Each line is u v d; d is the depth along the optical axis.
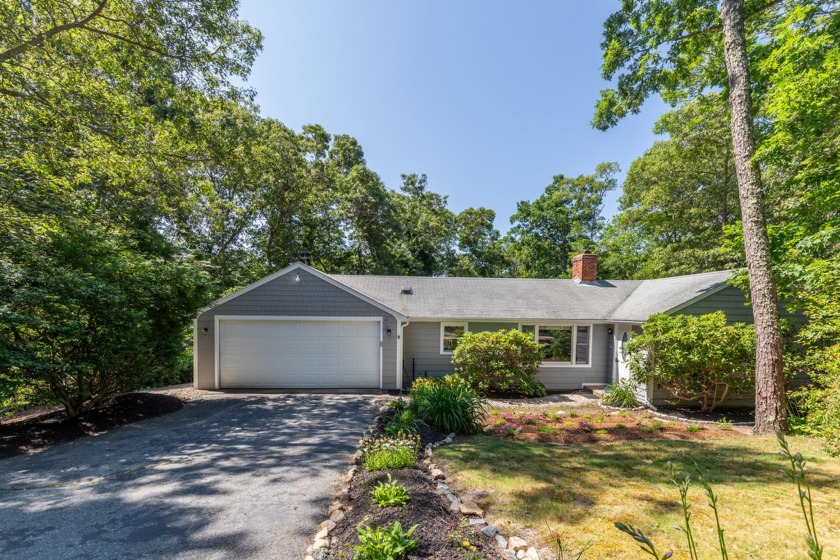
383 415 7.77
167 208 11.75
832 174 8.01
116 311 7.70
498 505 3.78
